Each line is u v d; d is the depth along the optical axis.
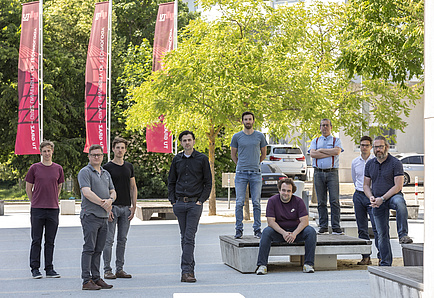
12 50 31.73
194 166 8.96
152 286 8.38
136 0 37.69
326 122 11.41
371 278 6.14
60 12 35.38
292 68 19.36
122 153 9.27
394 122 21.81
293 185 9.52
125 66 33.22
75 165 33.56
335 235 10.80
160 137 23.20
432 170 5.08
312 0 21.67
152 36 37.66
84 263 8.14
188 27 20.20
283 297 7.39
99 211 8.24
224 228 17.22
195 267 10.32
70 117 34.09
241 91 17.83
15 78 32.03
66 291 8.00
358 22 15.39
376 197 9.15
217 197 34.28
